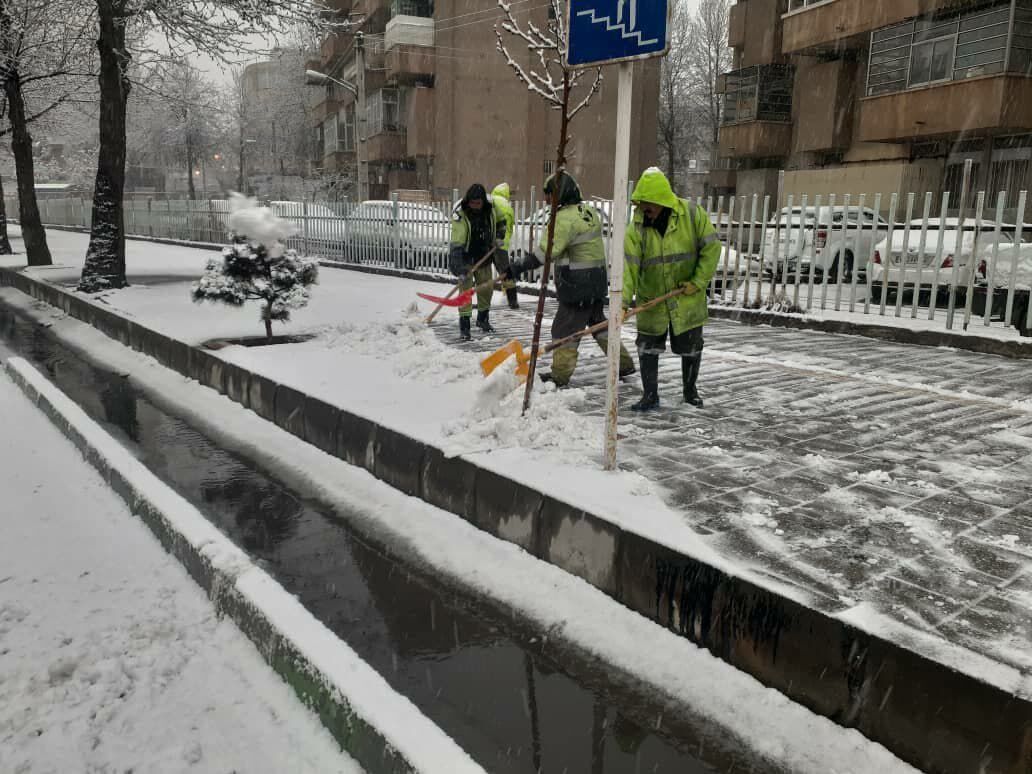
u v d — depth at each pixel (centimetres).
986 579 291
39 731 266
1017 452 456
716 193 3384
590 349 794
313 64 4741
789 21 2522
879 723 249
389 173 3791
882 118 2211
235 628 332
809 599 272
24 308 1378
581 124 3525
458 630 338
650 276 528
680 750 259
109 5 1266
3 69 1719
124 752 258
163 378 814
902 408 560
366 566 399
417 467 464
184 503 425
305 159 5250
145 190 6412
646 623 323
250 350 767
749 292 1216
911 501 374
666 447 460
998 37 1905
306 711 279
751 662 287
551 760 257
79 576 379
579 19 391
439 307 790
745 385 634
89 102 2152
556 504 370
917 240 1023
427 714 282
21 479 511
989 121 1922
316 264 844
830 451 456
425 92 3369
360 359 719
